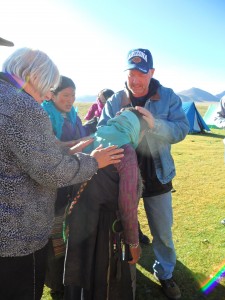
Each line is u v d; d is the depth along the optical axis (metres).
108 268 2.32
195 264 4.04
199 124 19.75
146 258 4.23
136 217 2.27
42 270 2.19
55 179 1.88
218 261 4.09
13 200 1.88
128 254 2.37
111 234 2.32
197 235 4.86
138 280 3.73
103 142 2.34
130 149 2.26
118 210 2.31
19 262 1.99
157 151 3.00
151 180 3.07
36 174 1.85
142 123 2.49
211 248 4.44
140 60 2.87
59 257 3.12
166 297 3.44
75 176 1.97
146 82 2.96
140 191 2.39
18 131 1.77
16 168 1.87
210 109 24.19
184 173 8.98
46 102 3.44
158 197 3.15
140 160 3.05
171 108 3.04
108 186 2.24
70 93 3.43
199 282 3.67
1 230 1.87
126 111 2.42
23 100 1.80
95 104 5.84
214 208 6.04
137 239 2.34
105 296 2.34
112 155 2.16
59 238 3.06
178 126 2.92
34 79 1.96
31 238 1.97
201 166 9.95
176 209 6.02
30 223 1.96
